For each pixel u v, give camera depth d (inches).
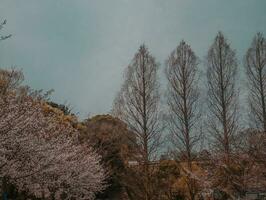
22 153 591.5
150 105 1494.8
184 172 1321.4
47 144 683.4
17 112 581.9
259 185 665.6
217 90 1514.5
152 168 1389.0
